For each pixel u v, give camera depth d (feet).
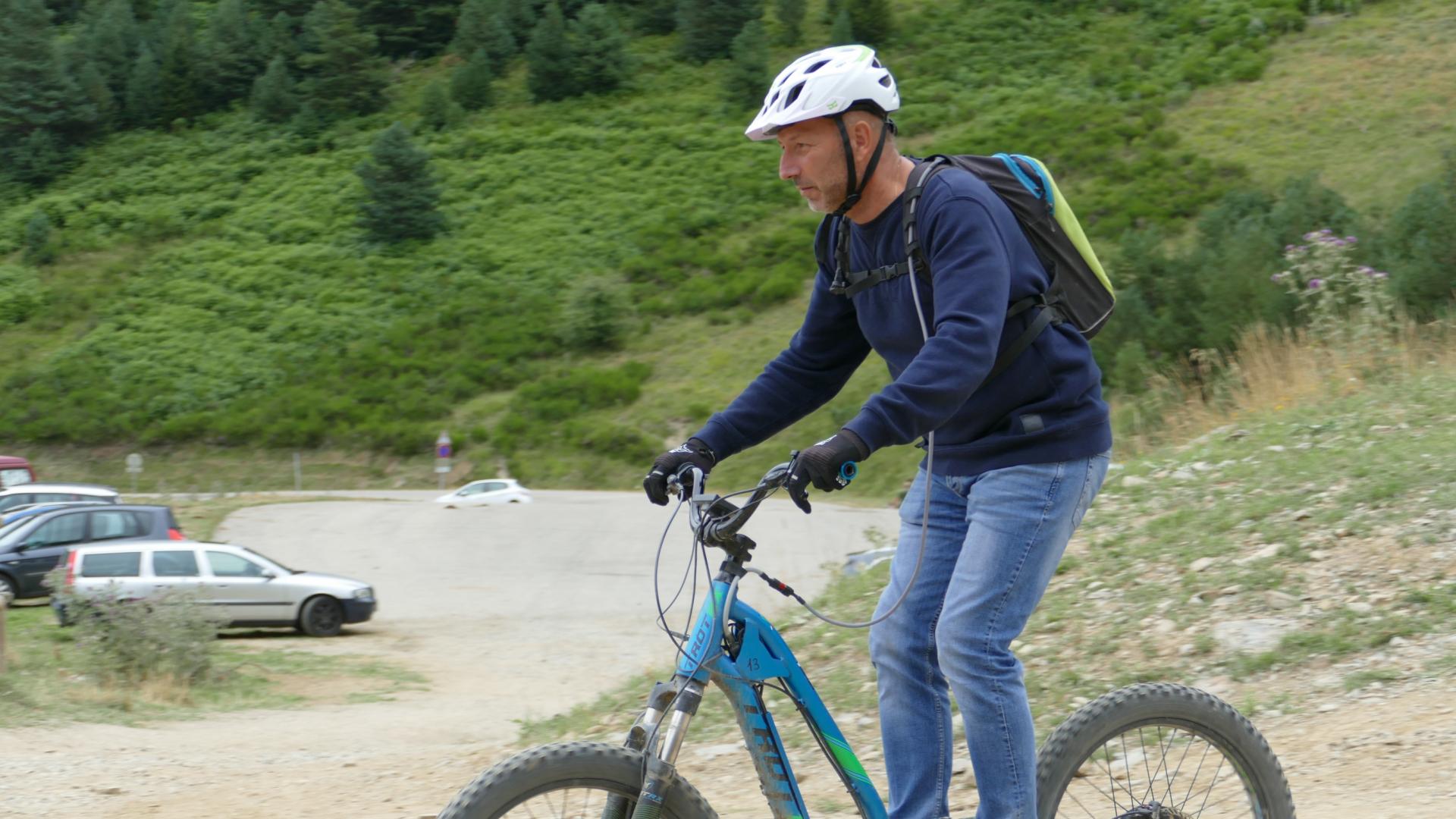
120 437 170.40
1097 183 190.39
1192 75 223.71
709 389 164.86
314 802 20.02
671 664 28.02
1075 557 25.25
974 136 221.87
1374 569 21.31
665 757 8.40
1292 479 26.94
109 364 189.06
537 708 40.22
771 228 215.10
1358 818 13.23
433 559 85.35
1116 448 42.50
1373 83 200.34
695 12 294.66
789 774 8.94
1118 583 23.36
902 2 298.15
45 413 174.91
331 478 158.81
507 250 218.38
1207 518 25.50
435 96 277.44
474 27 308.19
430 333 192.65
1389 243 67.00
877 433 8.25
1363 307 41.93
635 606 66.90
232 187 254.88
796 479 8.13
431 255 219.20
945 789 9.61
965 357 8.43
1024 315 9.16
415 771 22.17
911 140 228.63
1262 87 212.43
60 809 20.59
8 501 90.84
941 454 9.55
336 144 271.49
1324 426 31.73
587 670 49.73
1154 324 76.69
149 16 351.67
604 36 288.51
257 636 59.26
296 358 189.47
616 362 177.17
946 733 9.66
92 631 42.27
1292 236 92.89
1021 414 9.21
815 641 24.14
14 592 64.59
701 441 9.86
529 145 260.01
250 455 164.55
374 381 179.63
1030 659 21.13
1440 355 38.93
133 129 286.46
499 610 66.69
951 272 8.73
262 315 202.49
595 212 228.84
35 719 34.55
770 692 21.79
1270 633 20.06
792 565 68.90
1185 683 19.35
